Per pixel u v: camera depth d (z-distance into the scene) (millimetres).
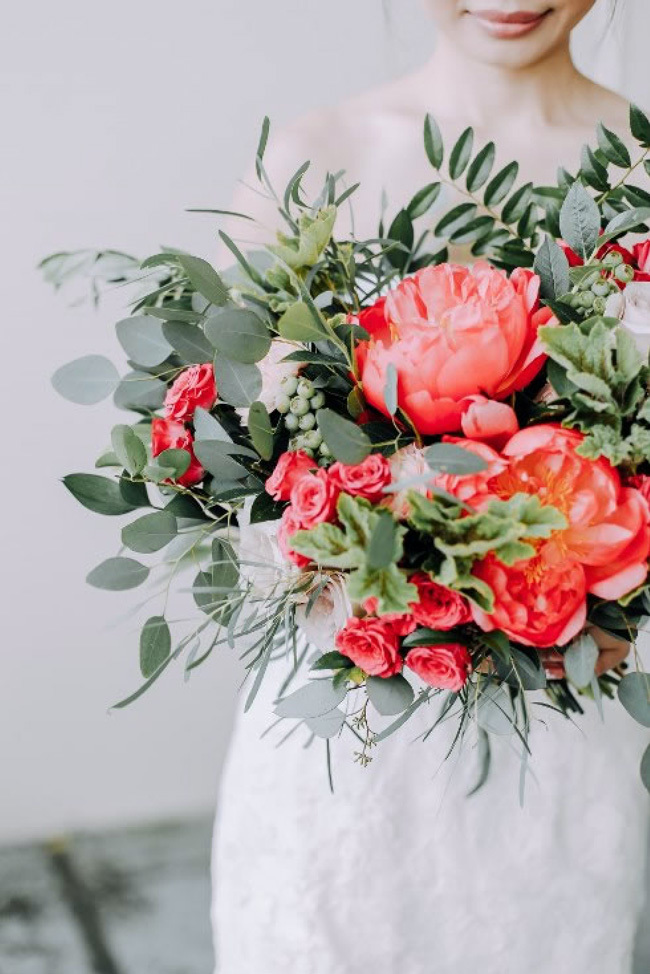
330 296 1039
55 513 2441
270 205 1576
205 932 2262
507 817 1314
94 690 2559
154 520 994
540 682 952
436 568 864
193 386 1020
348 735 1293
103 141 2318
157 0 2273
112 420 2424
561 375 907
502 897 1314
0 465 2396
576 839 1332
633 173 1598
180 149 2352
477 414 867
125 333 1107
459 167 1267
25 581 2459
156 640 1022
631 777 1371
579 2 1448
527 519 830
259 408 952
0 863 2500
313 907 1300
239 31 2318
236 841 1383
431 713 1294
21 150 2289
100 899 2373
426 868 1302
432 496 856
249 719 1377
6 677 2504
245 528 978
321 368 996
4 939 2234
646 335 962
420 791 1299
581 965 1341
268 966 1343
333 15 2348
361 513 841
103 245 2369
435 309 947
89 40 2268
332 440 869
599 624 975
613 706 1385
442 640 900
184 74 2318
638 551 883
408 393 892
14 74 2256
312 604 957
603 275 1046
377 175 1578
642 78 1972
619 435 888
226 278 1200
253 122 2373
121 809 2639
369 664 908
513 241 1184
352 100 1651
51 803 2598
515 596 875
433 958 1317
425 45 2000
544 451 867
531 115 1594
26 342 2355
